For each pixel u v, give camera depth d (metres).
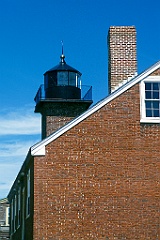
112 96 23.89
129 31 28.23
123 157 23.45
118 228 22.84
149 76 24.27
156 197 23.25
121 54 27.92
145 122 23.81
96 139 23.48
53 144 23.27
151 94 24.27
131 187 23.23
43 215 22.66
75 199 22.92
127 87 24.05
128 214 22.98
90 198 22.97
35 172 22.94
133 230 22.88
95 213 22.88
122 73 27.69
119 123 23.72
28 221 25.97
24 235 28.36
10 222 42.84
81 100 33.94
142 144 23.64
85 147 23.38
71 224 22.70
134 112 23.88
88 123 23.56
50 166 23.08
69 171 23.11
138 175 23.36
